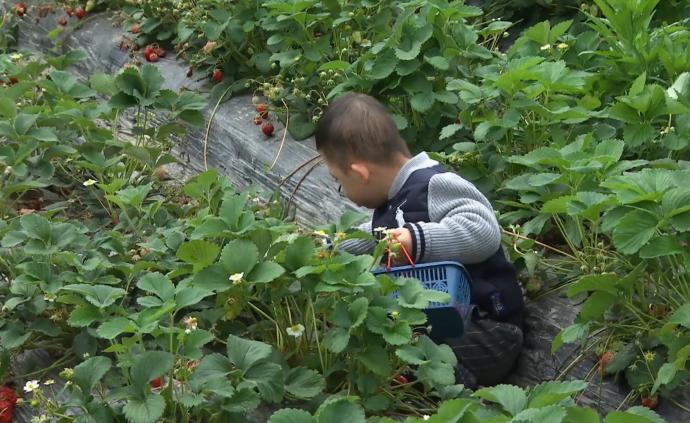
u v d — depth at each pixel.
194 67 6.88
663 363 3.95
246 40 6.62
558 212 4.39
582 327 3.97
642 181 3.96
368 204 4.54
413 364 3.95
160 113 6.74
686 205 3.77
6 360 4.14
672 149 4.72
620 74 5.43
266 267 3.82
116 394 3.50
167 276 4.02
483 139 5.18
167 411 3.64
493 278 4.36
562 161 4.44
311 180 5.72
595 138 5.09
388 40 5.62
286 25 6.18
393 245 3.98
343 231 4.06
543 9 6.97
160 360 3.51
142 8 7.50
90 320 3.81
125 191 4.88
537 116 5.33
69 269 4.43
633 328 4.14
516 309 4.37
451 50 5.70
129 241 4.75
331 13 6.24
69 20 8.30
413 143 5.70
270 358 3.86
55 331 4.24
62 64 6.61
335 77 5.99
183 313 4.38
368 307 3.71
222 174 6.25
